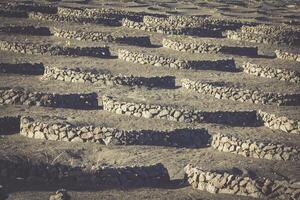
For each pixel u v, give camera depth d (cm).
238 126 2944
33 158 2164
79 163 2206
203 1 8400
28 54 4075
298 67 4206
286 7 8781
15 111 2839
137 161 2319
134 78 3456
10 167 2034
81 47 4141
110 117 2841
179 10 7025
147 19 5469
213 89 3375
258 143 2459
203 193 2016
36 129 2533
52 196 1800
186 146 2603
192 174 2119
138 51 4244
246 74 3994
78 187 1991
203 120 2889
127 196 1936
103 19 5266
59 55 4091
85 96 3066
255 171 2119
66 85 3388
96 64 3872
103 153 2377
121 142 2506
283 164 2320
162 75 3706
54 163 2092
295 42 5069
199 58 4184
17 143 2423
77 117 2792
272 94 3328
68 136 2498
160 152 2464
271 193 1958
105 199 1891
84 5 6738
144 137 2550
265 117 2991
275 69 3906
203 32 5116
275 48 4869
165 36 4928
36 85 3347
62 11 5697
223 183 2014
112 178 2041
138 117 2880
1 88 3102
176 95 3297
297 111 3186
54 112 2889
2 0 6334
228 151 2522
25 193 1902
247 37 5012
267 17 6988
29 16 5369
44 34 4734
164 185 2100
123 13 5725
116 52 4306
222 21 5625
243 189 1986
